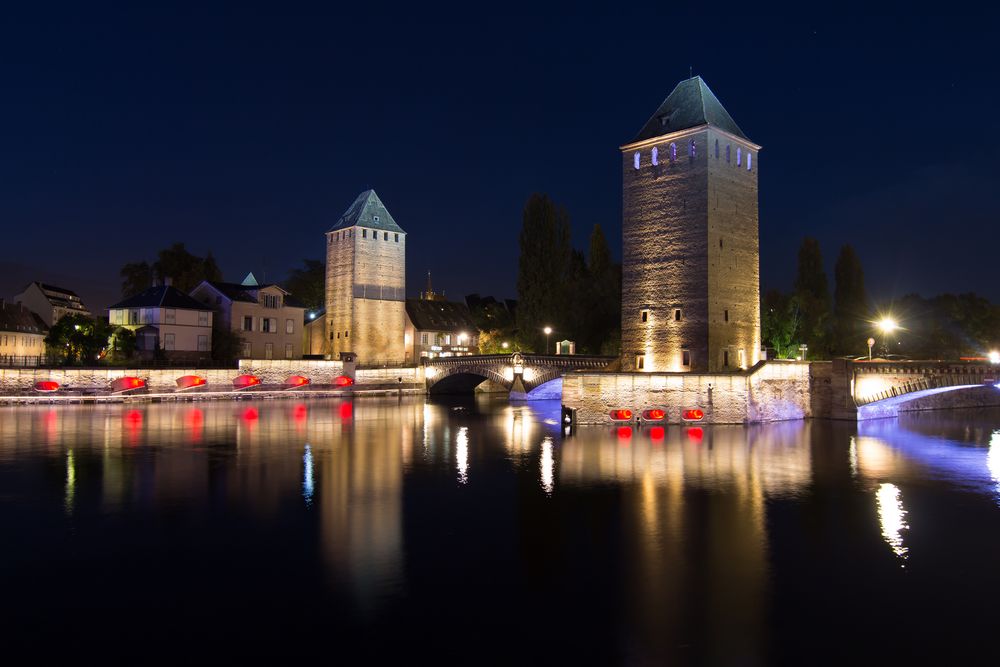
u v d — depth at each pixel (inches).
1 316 4013.3
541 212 4303.6
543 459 1701.5
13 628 733.3
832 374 2588.6
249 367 3722.9
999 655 681.6
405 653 684.7
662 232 2642.7
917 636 722.8
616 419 2348.7
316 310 5782.5
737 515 1172.5
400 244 4849.9
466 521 1136.2
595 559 950.4
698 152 2546.8
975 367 2650.1
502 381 3602.4
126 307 4001.0
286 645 699.4
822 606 796.0
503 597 820.6
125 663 661.3
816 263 4261.8
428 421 2596.0
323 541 1023.0
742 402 2367.1
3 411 2770.7
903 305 4217.5
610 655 682.8
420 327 4945.9
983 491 1350.9
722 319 2568.9
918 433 2206.0
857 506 1234.0
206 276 5059.1
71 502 1246.9
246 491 1343.5
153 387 3412.9
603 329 4087.1
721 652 689.6
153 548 987.9
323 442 1991.9
